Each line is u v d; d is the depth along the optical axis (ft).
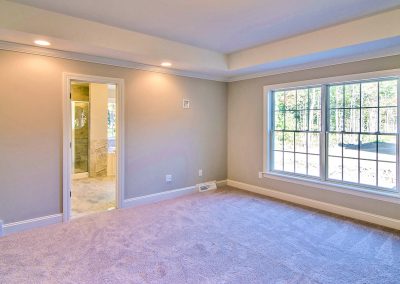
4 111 10.38
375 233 10.66
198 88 16.62
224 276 7.71
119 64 13.15
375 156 11.91
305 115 14.46
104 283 7.34
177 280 7.50
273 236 10.39
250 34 11.88
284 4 8.93
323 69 13.21
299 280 7.54
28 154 10.94
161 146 15.08
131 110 13.80
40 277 7.60
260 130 16.33
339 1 8.70
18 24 8.96
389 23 9.48
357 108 12.44
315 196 13.85
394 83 11.28
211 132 17.51
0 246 9.43
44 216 11.39
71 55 11.69
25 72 10.75
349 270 8.05
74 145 21.13
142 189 14.44
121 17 10.07
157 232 10.69
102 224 11.52
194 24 10.72
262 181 16.37
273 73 15.38
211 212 13.09
